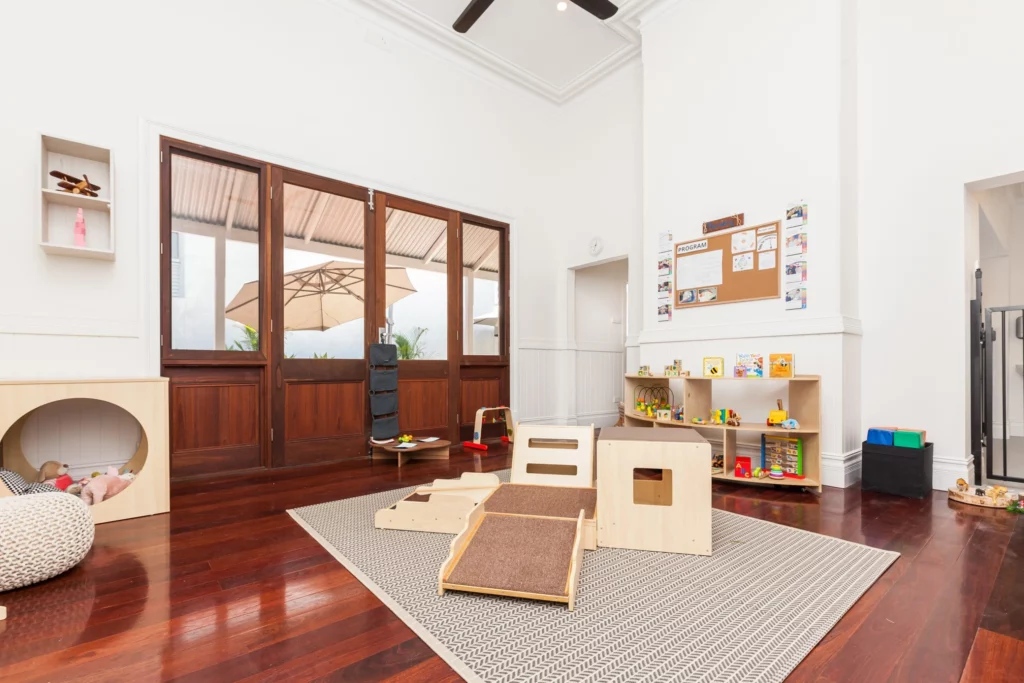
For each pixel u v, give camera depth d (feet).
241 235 10.93
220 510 7.81
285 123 11.58
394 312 13.43
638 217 15.21
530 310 16.78
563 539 5.52
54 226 8.70
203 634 4.11
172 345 9.96
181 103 10.13
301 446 11.57
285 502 8.28
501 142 16.11
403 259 13.69
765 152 10.84
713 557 5.78
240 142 10.88
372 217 13.01
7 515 4.89
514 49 14.85
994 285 16.51
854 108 10.33
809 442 9.45
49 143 8.54
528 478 7.54
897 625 4.25
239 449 10.73
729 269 11.37
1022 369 15.92
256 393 11.03
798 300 10.18
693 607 4.53
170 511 7.77
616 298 19.57
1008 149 8.68
